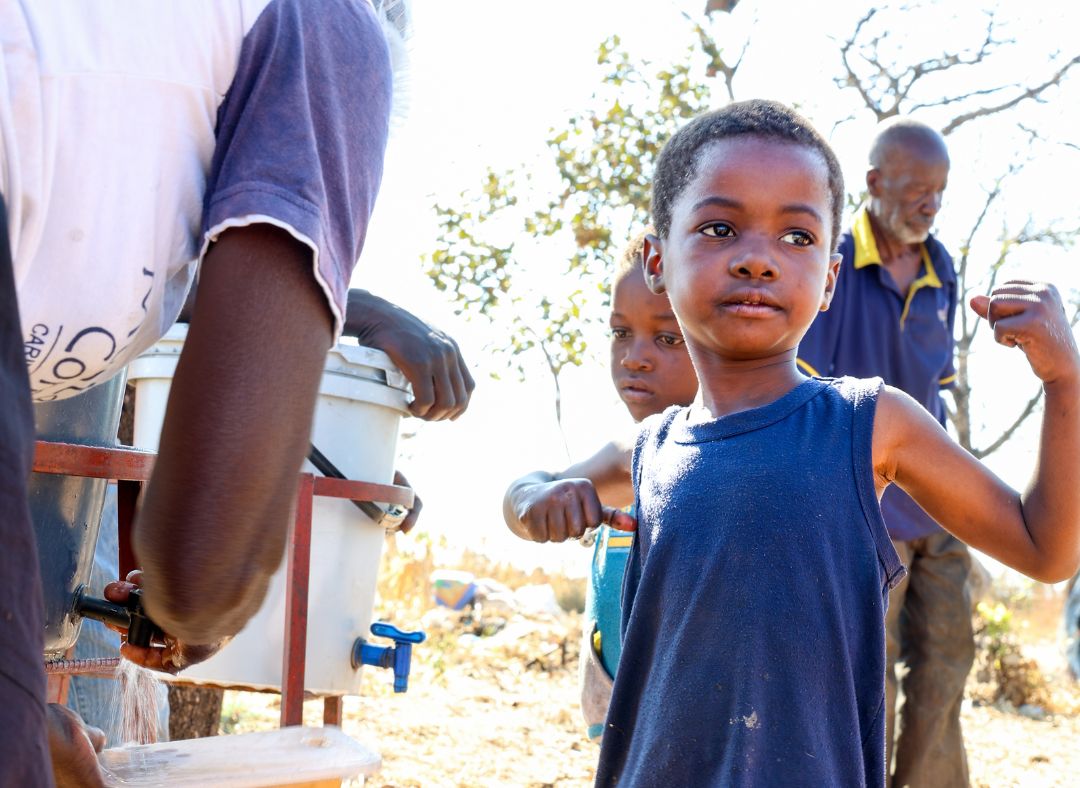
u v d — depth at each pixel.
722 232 1.88
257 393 1.34
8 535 1.10
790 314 1.86
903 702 4.43
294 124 1.41
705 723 1.73
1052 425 1.79
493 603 12.41
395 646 3.03
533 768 5.62
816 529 1.74
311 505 2.65
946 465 1.85
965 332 12.88
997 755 7.63
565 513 2.05
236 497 1.33
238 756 2.13
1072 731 9.05
